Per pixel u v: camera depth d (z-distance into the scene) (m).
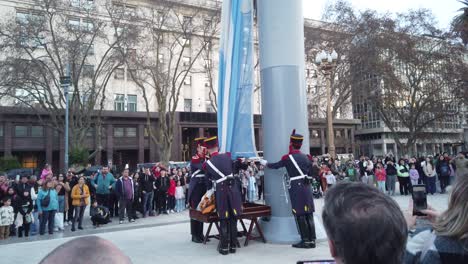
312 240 6.57
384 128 54.44
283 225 7.08
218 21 31.00
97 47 34.88
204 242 7.53
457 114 33.12
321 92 35.28
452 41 30.33
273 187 7.26
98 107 34.06
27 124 34.72
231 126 7.70
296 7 7.61
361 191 1.50
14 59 24.09
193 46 40.25
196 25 32.62
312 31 31.42
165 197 15.01
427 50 31.72
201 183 7.73
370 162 18.72
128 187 13.02
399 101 33.97
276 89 7.39
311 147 52.06
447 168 17.61
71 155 25.56
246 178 17.69
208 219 6.79
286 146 7.25
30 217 10.83
